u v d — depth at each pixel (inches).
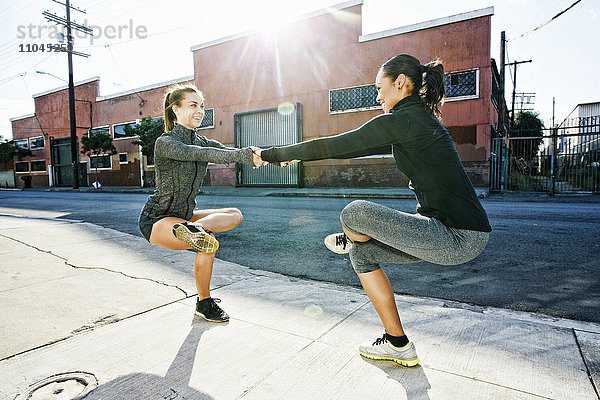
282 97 760.3
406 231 62.2
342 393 65.1
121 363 75.4
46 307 105.3
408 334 88.6
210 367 73.9
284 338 86.6
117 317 98.9
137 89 1018.7
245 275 140.9
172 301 111.0
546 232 230.5
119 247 183.0
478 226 61.0
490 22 564.4
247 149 76.7
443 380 69.0
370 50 661.3
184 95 90.4
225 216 95.2
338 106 703.1
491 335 87.5
